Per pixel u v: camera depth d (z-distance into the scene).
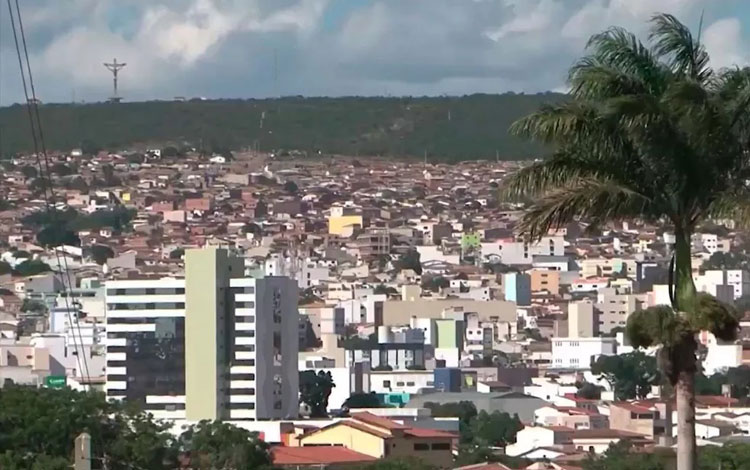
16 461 178.00
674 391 73.25
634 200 68.38
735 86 68.94
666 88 68.56
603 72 68.31
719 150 68.31
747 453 193.38
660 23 69.44
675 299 69.62
